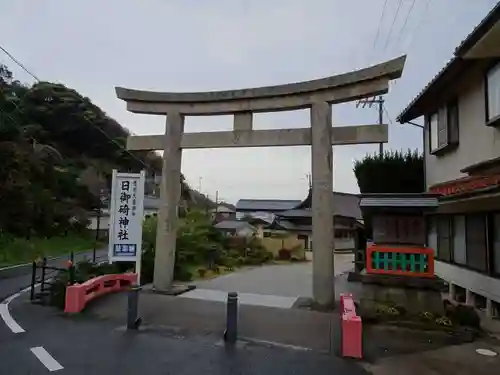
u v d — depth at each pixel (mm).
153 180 50219
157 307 8656
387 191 15336
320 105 9305
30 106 39594
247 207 63594
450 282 11344
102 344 6105
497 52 5402
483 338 6707
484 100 9320
